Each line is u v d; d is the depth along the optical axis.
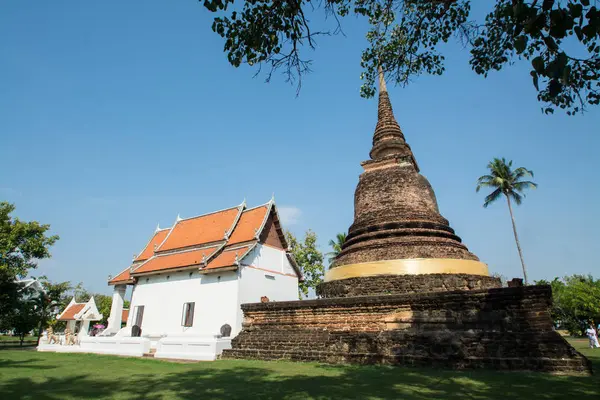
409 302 13.01
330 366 12.37
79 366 13.41
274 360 14.62
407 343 12.41
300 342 14.53
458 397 7.16
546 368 10.21
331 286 16.33
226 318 24.48
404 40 11.87
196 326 25.69
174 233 33.66
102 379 10.10
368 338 13.12
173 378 10.18
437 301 12.57
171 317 27.34
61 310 42.12
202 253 28.38
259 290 26.36
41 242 31.00
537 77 4.49
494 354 11.00
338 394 7.59
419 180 18.59
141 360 15.96
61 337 25.88
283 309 15.73
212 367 12.70
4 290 29.09
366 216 18.16
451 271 14.95
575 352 10.15
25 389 8.54
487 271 16.72
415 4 10.66
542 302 11.08
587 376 9.45
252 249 26.56
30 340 43.88
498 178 40.75
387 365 12.23
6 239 29.00
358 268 15.82
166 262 29.83
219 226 30.61
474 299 12.02
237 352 15.91
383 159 19.47
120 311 32.09
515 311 11.40
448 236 17.05
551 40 4.41
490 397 7.12
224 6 6.61
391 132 21.11
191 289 27.19
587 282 40.03
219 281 25.98
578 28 4.25
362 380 9.31
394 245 16.06
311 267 39.81
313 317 14.92
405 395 7.42
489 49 10.49
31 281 35.97
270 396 7.51
